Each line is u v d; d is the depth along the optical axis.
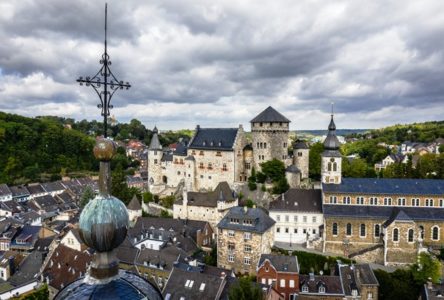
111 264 9.95
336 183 102.38
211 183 135.38
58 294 9.80
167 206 131.50
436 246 92.56
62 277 84.06
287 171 123.31
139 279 10.48
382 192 98.44
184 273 73.19
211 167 135.12
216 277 70.69
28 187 185.00
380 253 91.81
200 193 120.44
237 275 87.38
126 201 138.75
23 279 89.69
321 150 141.38
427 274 80.44
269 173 125.12
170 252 88.94
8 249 113.38
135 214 126.94
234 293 56.09
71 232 101.81
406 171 139.25
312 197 105.25
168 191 144.12
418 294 80.50
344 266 78.88
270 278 76.62
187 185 138.75
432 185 99.50
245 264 88.31
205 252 102.69
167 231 105.44
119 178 148.00
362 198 99.31
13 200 165.12
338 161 102.12
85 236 9.52
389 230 89.81
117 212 9.79
